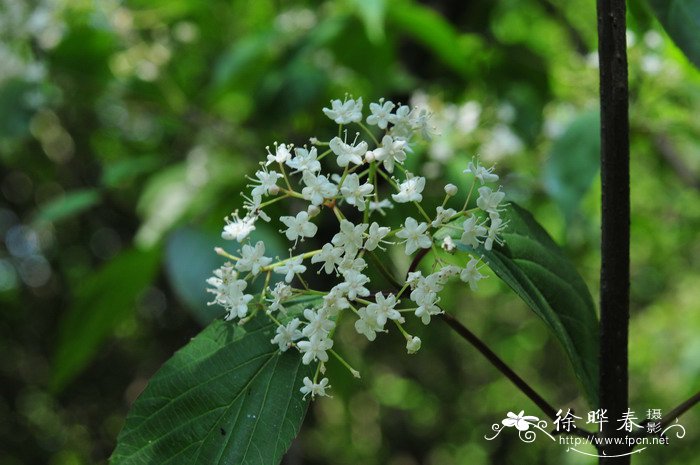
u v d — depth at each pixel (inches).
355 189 11.7
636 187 33.4
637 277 58.2
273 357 12.2
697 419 54.4
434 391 74.4
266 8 27.3
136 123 32.4
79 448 52.7
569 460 32.6
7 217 45.3
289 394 12.0
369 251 11.8
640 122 21.5
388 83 21.6
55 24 22.9
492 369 71.8
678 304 55.1
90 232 45.5
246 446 11.9
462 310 65.7
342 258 11.9
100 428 52.1
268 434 11.9
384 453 79.0
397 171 16.8
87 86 24.2
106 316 20.1
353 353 39.7
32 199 44.5
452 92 23.8
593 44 25.1
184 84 26.5
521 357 74.4
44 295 48.3
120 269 19.5
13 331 48.6
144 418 12.0
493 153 22.6
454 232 12.1
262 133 23.2
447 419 80.1
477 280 11.8
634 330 57.5
